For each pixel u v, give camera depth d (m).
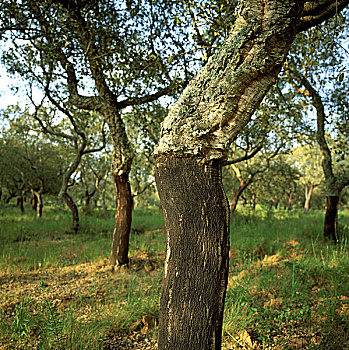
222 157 1.99
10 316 3.81
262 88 1.97
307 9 2.26
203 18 4.50
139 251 7.55
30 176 17.22
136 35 5.63
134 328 3.61
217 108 1.94
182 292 1.92
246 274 5.02
